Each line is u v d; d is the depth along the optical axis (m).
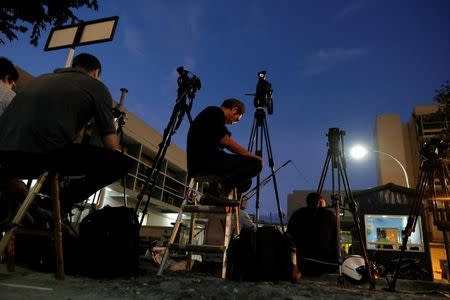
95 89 2.54
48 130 2.26
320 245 4.00
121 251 2.74
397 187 8.66
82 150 2.39
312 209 4.14
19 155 2.26
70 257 2.71
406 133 26.69
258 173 3.12
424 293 3.58
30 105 2.31
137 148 17.02
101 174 2.64
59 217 2.37
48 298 1.63
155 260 4.74
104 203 14.95
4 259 2.91
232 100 3.47
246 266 3.19
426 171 3.97
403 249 3.80
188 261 4.64
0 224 2.56
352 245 8.64
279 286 2.77
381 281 4.83
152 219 18.78
